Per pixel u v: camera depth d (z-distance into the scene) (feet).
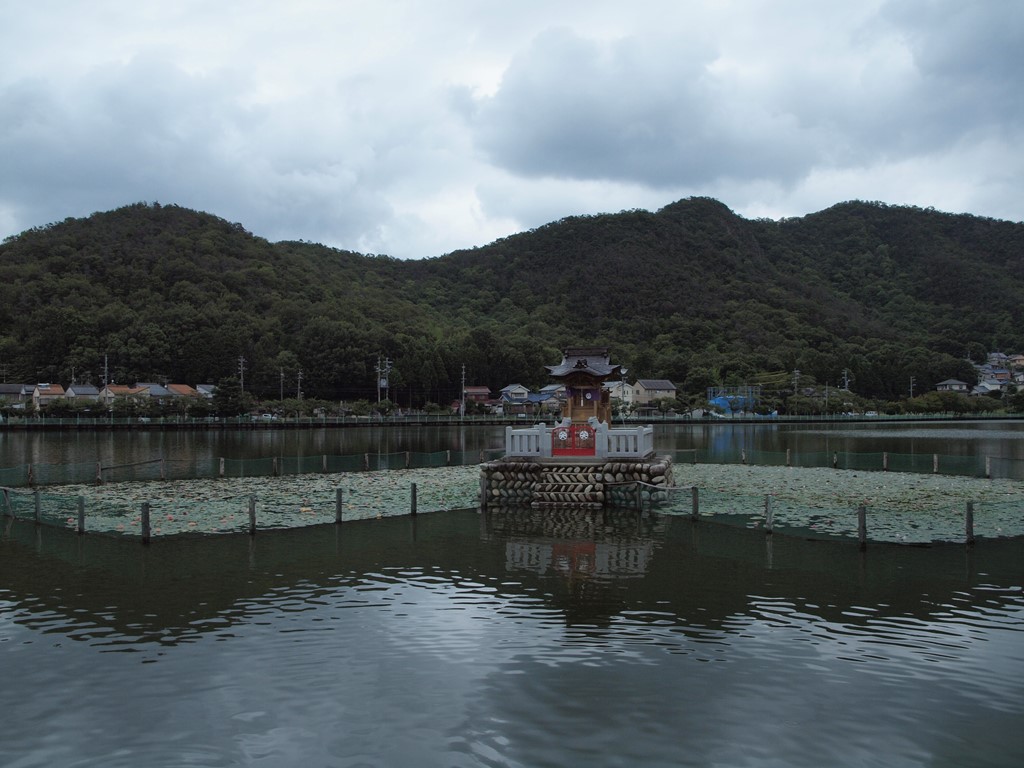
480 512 96.73
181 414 339.16
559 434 106.83
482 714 36.01
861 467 158.10
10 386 396.98
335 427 349.00
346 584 59.98
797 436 294.05
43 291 480.23
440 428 357.41
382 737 33.76
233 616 51.60
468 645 45.52
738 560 67.67
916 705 36.91
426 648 45.01
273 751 32.58
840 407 454.40
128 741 33.65
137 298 493.36
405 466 160.15
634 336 613.11
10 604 54.49
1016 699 37.58
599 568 65.00
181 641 46.50
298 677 40.60
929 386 552.00
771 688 38.96
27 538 78.69
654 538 78.43
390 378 431.43
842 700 37.52
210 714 36.19
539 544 75.66
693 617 50.80
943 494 110.32
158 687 39.34
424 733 34.12
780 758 31.89
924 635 47.03
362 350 445.37
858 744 33.09
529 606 53.62
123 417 324.39
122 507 98.27
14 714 36.37
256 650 44.78
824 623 49.42
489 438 281.74
